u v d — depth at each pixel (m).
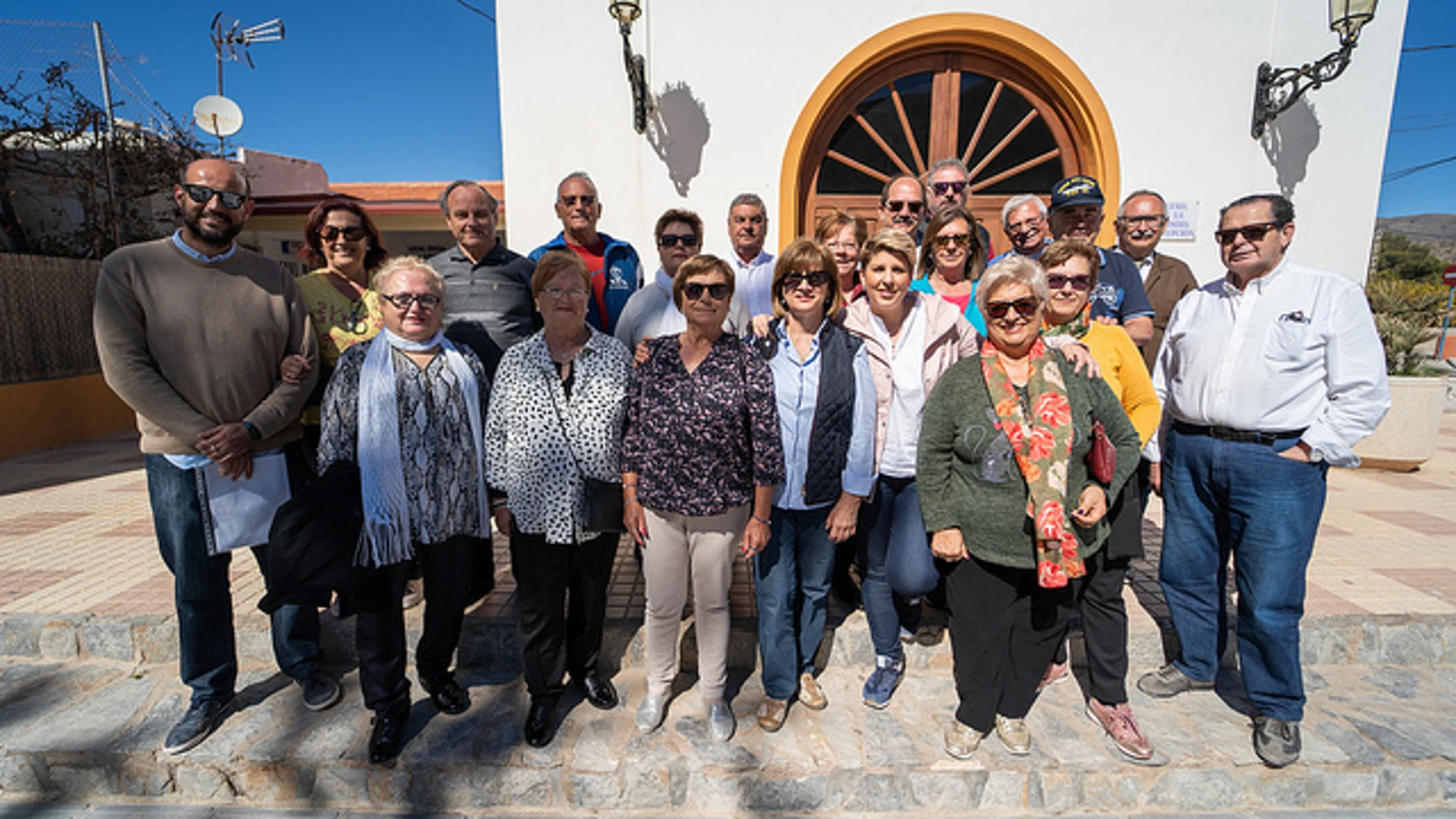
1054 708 2.55
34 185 7.64
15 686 2.69
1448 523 4.13
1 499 4.73
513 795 2.26
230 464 2.25
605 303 3.24
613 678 2.72
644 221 4.91
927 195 3.31
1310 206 4.73
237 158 9.62
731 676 2.75
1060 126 4.98
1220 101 4.69
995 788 2.25
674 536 2.22
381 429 2.15
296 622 2.50
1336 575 3.31
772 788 2.23
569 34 4.72
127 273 2.12
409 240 10.91
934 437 2.15
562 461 2.19
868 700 2.56
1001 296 1.98
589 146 4.83
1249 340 2.28
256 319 2.28
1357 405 2.11
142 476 5.45
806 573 2.42
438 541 2.27
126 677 2.76
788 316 2.33
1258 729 2.32
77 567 3.43
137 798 2.33
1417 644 2.84
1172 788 2.26
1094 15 4.67
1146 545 3.66
